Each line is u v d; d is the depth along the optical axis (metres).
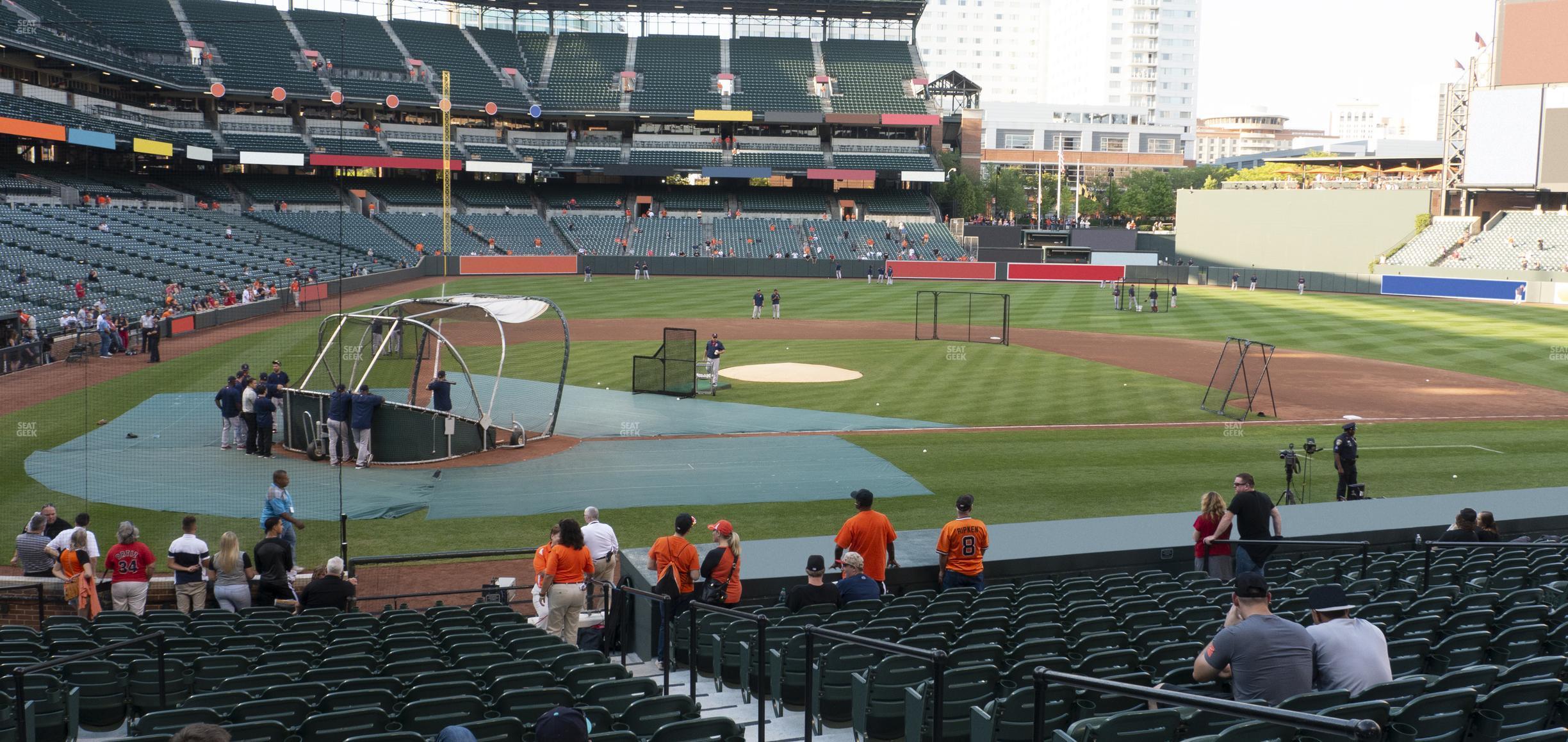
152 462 24.92
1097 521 15.75
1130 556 14.27
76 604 15.12
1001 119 192.38
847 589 12.16
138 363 38.12
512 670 9.45
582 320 55.03
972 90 106.88
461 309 30.06
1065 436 28.98
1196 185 137.62
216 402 29.56
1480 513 14.96
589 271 78.06
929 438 28.88
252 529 20.00
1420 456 26.70
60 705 9.16
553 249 84.12
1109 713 8.03
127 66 70.62
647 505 22.12
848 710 9.56
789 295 69.75
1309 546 15.05
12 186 59.44
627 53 98.50
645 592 12.73
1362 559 13.29
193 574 14.83
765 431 29.72
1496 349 46.75
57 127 60.59
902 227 91.88
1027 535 14.92
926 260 86.50
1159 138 177.38
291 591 14.87
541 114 90.44
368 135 85.31
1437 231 81.50
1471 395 35.72
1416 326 55.97
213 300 48.19
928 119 91.69
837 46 102.62
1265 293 78.12
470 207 88.38
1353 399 35.03
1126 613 10.88
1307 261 88.69
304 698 8.51
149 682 9.77
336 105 85.75
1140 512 21.48
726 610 9.32
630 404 33.50
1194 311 63.62
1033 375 39.31
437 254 77.69
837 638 8.13
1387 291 77.50
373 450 25.95
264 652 10.38
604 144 93.62
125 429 28.27
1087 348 46.78
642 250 85.50
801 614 11.14
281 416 27.06
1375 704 6.43
